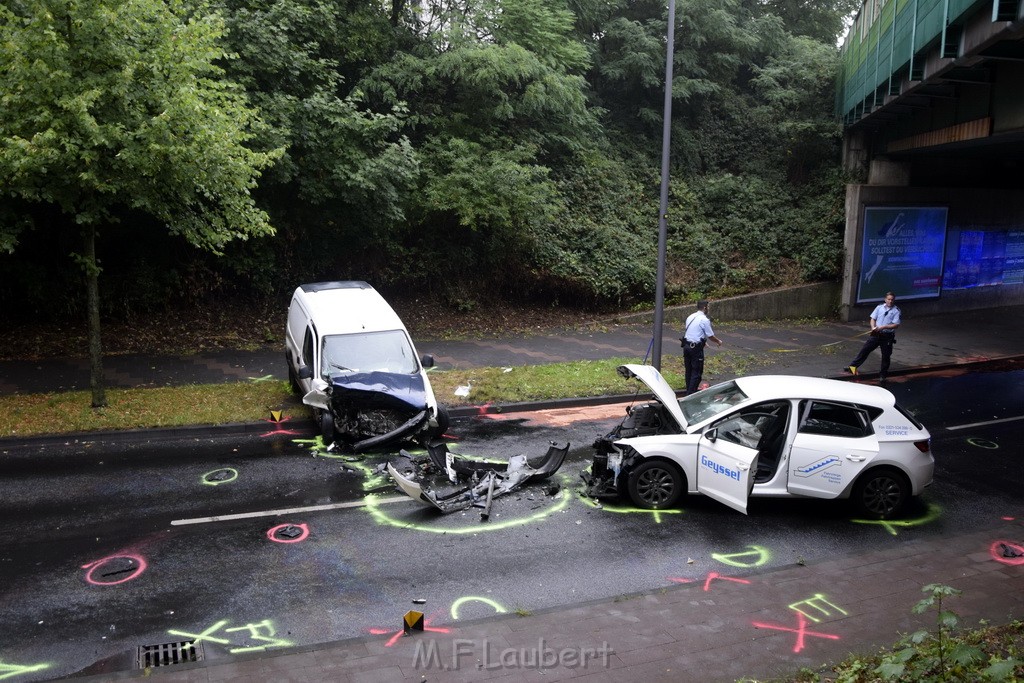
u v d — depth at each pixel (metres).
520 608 7.14
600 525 9.12
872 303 25.69
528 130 23.23
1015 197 28.56
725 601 7.19
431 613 7.03
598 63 27.86
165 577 7.65
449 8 23.17
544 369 16.88
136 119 11.81
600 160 26.05
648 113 27.98
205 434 12.55
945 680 5.14
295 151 19.30
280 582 7.59
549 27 23.48
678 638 6.45
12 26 11.15
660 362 16.42
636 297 24.16
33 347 16.97
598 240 24.17
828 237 25.98
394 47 22.16
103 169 12.09
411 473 10.73
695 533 8.95
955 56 12.41
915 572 7.86
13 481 10.23
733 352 19.69
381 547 8.42
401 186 20.28
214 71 13.71
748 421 9.69
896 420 9.57
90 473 10.60
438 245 22.58
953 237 27.14
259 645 6.46
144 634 6.62
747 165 29.12
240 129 13.85
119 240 18.97
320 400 12.01
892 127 24.47
